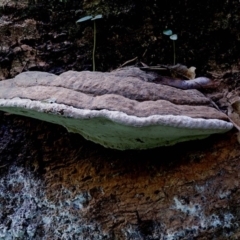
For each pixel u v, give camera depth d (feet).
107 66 1.03
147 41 1.02
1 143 1.03
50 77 0.84
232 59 0.99
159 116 0.72
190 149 0.92
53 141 1.01
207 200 0.90
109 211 0.95
